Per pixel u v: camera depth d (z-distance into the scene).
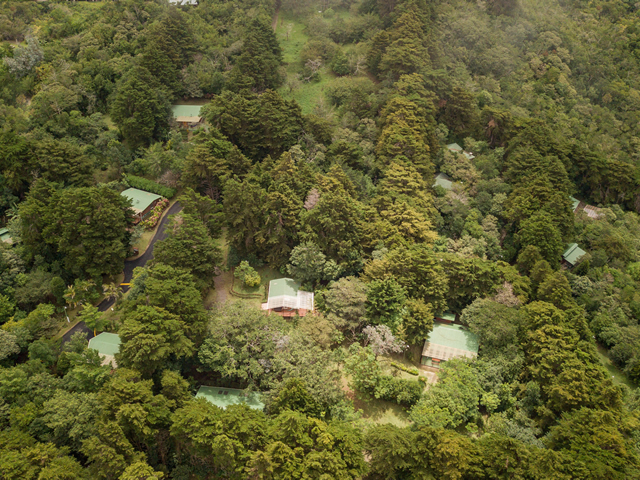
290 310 95.50
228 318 84.19
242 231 103.19
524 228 119.56
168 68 153.00
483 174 141.75
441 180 140.12
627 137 187.00
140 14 183.50
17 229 106.62
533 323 92.06
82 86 147.50
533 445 71.44
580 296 113.94
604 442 69.50
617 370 102.06
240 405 70.75
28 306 96.94
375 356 87.06
